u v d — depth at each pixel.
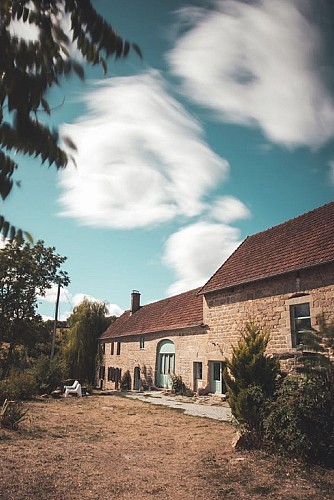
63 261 29.59
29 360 27.48
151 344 25.58
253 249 18.48
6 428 9.86
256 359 9.11
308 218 16.52
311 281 12.98
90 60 1.83
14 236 1.72
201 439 9.78
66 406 16.22
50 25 1.80
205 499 5.66
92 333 36.78
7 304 27.38
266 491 5.96
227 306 17.16
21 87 1.62
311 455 7.37
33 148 1.61
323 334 8.82
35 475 6.30
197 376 20.03
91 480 6.30
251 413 8.54
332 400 7.63
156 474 6.80
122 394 22.59
